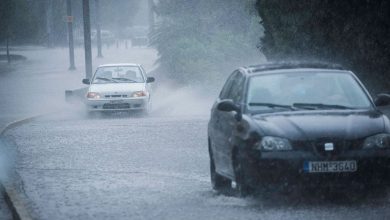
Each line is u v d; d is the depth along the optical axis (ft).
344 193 79.97
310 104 80.23
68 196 85.35
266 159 72.64
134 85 206.39
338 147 72.54
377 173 72.79
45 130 166.40
